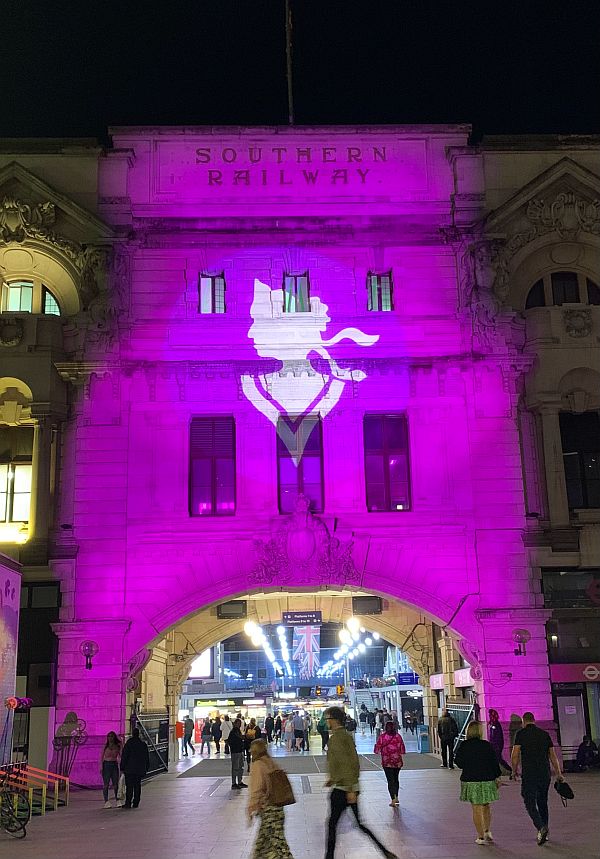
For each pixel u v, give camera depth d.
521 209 32.75
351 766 13.14
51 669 28.86
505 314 31.59
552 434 30.97
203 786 27.34
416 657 37.88
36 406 30.30
